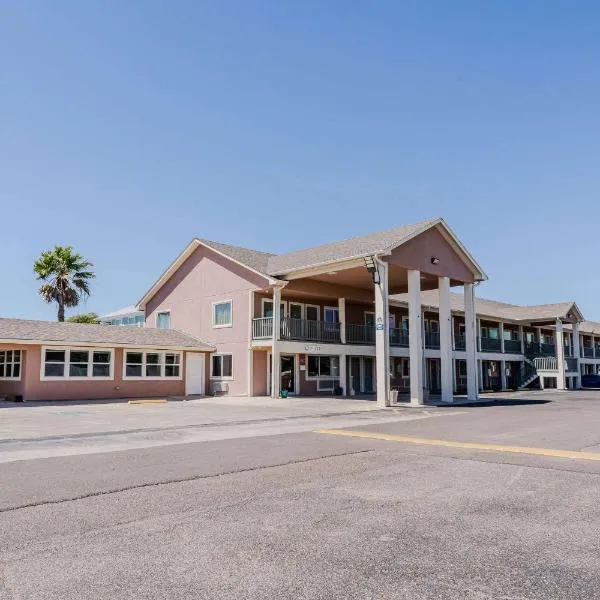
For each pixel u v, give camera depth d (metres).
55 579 3.98
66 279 36.34
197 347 28.56
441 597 3.70
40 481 7.04
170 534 4.96
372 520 5.38
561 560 4.35
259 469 7.87
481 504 5.98
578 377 43.88
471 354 26.47
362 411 19.28
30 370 23.44
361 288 30.89
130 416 16.95
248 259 28.86
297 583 3.91
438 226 25.39
